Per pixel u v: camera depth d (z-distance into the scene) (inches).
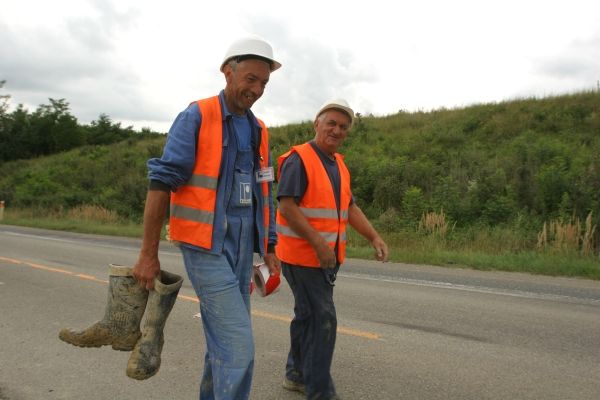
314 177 131.6
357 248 490.9
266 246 114.3
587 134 721.0
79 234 671.1
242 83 99.1
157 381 156.6
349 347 190.1
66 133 1804.9
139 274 95.3
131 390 149.9
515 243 462.6
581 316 238.8
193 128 96.1
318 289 131.0
